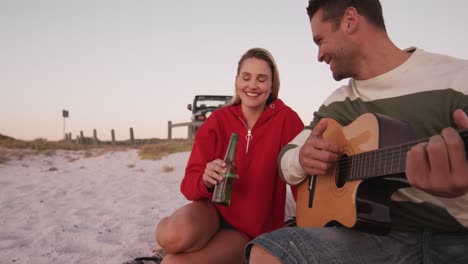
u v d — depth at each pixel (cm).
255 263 146
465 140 113
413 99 170
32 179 790
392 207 164
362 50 190
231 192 238
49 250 343
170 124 1839
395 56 186
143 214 487
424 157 117
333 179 183
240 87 259
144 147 1271
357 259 145
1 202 551
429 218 158
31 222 440
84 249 348
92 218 462
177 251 222
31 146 1266
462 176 111
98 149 1346
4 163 985
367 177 154
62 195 616
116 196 612
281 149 241
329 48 197
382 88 183
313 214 200
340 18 191
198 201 246
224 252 230
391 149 141
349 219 159
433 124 163
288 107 271
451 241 157
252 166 255
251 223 249
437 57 175
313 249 140
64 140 2358
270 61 261
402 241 162
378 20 190
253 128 261
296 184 219
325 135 200
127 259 320
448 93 161
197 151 258
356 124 174
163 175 835
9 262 313
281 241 143
